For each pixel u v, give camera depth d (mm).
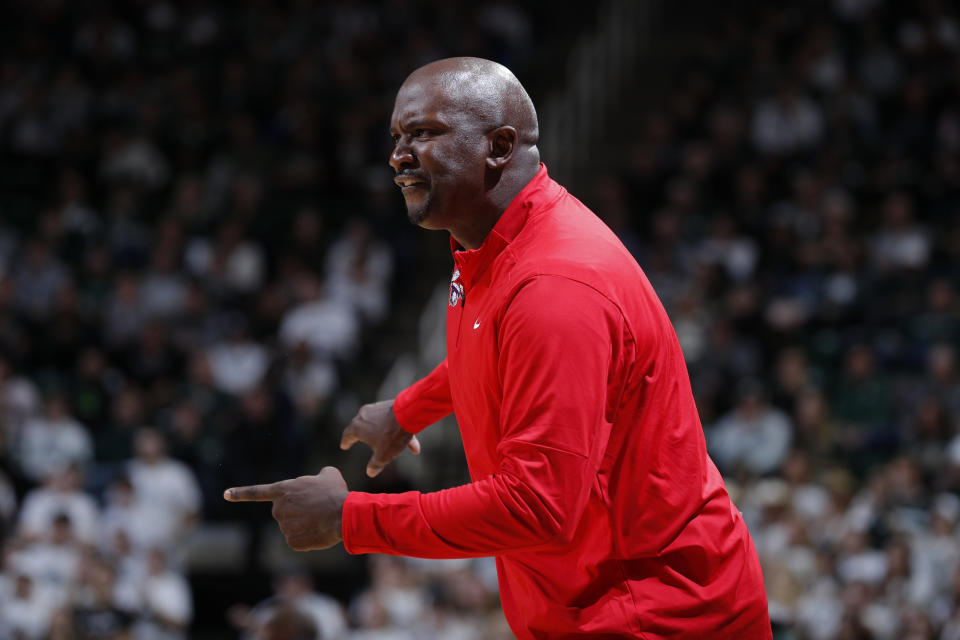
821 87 43156
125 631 25531
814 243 36844
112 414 34250
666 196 40844
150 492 29531
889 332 33969
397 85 46219
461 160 7980
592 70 47906
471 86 8031
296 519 7684
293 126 44469
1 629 24188
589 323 7441
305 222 39719
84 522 28031
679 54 48344
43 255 38344
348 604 32844
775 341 33531
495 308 7828
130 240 40156
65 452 32344
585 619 7969
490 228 8180
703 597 7918
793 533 25453
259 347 36344
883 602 23656
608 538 7875
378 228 41000
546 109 45438
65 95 46281
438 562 27219
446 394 9859
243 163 44000
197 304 37062
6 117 45812
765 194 39875
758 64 44406
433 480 34906
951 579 22234
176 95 46094
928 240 37312
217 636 32188
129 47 48344
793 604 24547
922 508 25969
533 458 7293
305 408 33969
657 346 7949
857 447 30000
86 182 44344
